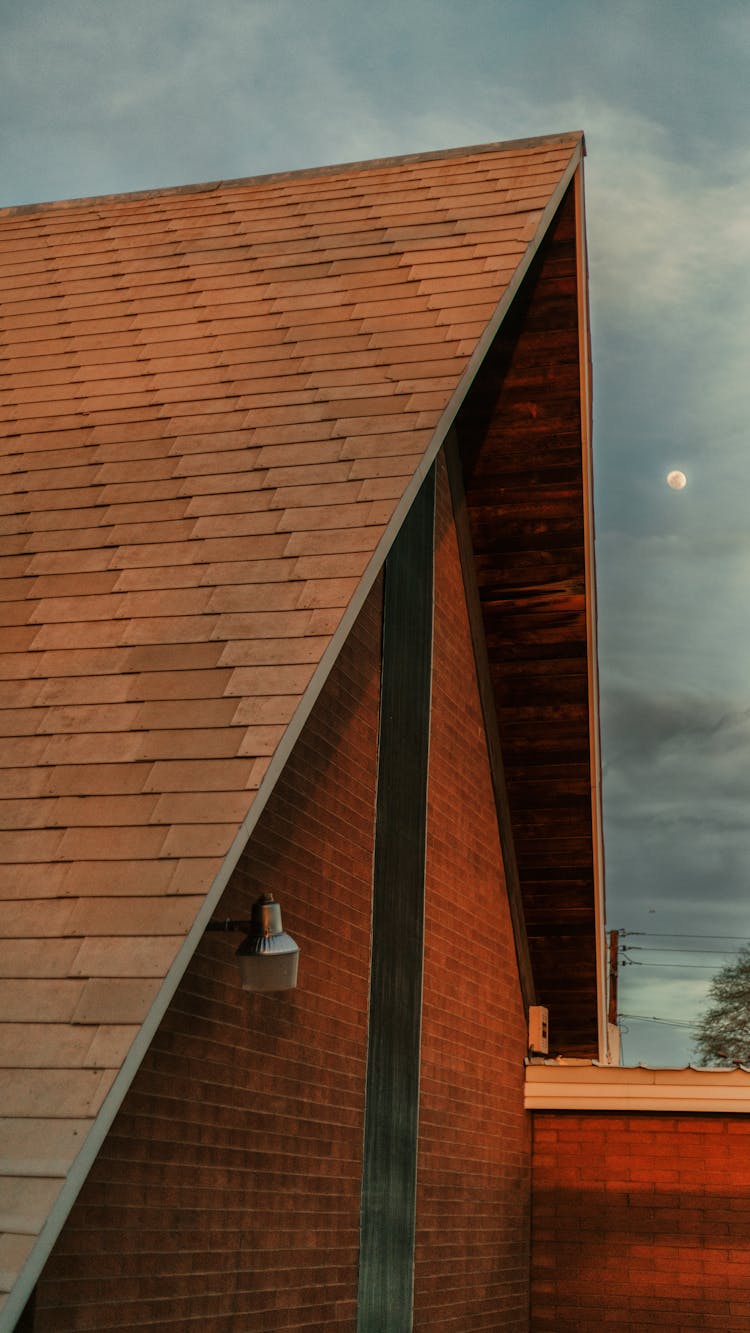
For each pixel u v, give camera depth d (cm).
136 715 609
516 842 1364
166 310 960
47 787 583
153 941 508
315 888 872
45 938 520
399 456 742
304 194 1094
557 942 1398
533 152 1072
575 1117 1336
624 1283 1274
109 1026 482
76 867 545
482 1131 1193
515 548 1237
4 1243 425
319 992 871
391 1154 972
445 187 1052
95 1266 610
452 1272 1084
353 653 963
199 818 551
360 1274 899
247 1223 751
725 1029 4697
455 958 1163
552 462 1176
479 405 1153
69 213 1152
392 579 1044
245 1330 740
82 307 983
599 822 1331
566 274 1073
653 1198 1294
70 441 823
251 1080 770
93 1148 454
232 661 625
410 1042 1030
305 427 788
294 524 708
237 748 579
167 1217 672
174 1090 688
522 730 1321
